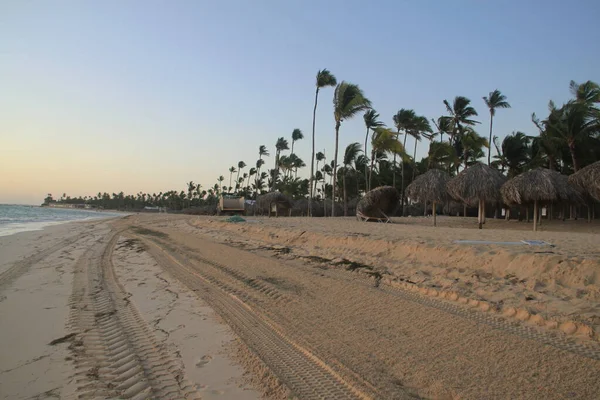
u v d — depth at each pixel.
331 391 3.60
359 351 4.41
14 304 6.75
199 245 14.10
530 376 3.58
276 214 40.34
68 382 3.91
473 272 7.00
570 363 3.70
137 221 35.94
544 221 25.02
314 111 33.53
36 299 7.08
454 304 5.62
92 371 4.15
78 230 25.12
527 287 5.88
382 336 4.78
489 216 39.59
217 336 5.10
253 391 3.67
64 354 4.61
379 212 22.84
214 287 7.70
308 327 5.25
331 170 70.19
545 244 8.50
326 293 6.73
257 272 8.70
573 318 4.54
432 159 38.00
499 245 8.38
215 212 58.06
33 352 4.68
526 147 35.22
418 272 7.43
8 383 3.90
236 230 17.75
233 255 11.14
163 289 7.74
